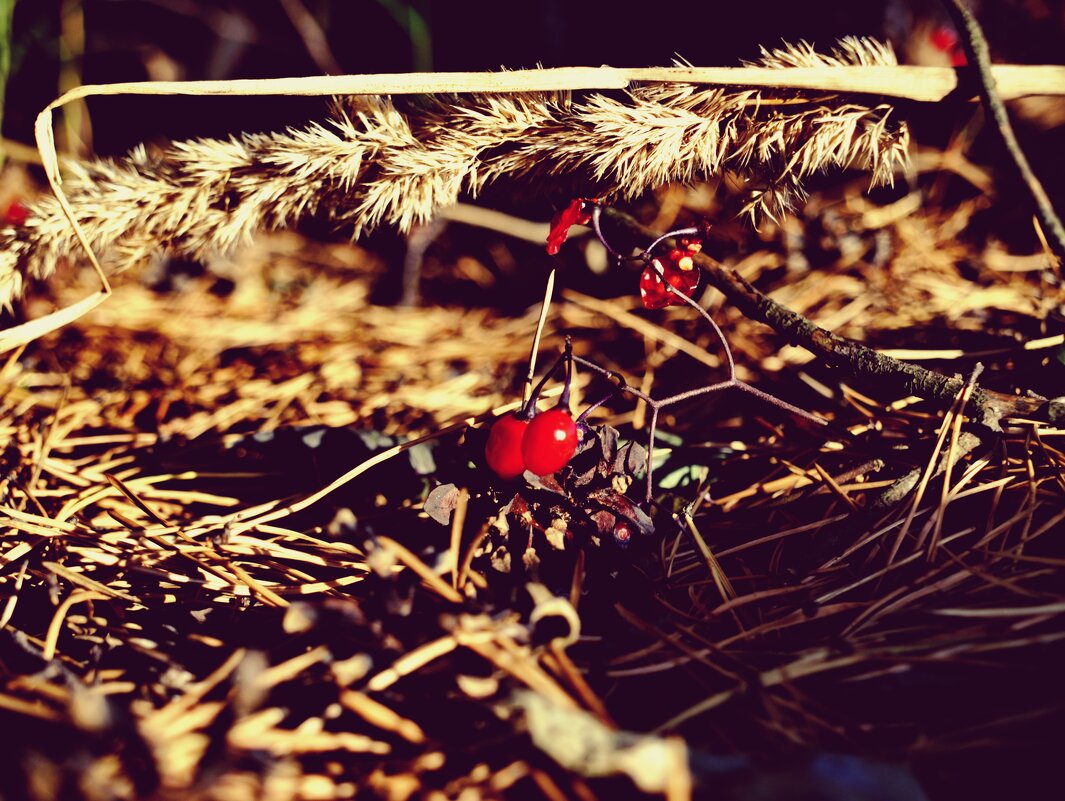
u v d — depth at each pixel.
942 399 0.27
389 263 0.45
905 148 0.28
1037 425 0.28
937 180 0.41
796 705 0.23
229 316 0.40
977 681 0.23
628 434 0.31
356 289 0.43
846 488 0.28
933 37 0.37
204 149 0.27
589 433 0.26
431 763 0.22
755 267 0.38
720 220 0.39
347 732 0.23
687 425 0.32
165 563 0.27
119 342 0.37
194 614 0.25
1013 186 0.39
